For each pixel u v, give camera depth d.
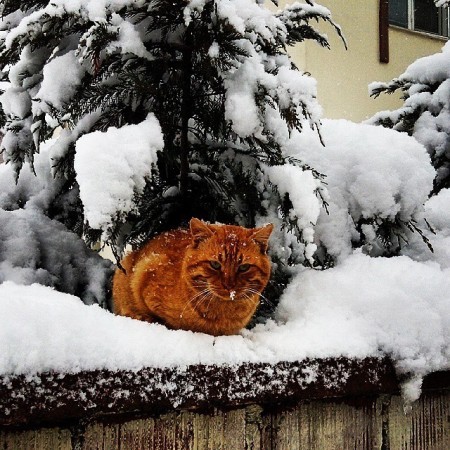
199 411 1.75
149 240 2.38
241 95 2.14
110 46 2.05
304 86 2.14
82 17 2.08
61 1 2.06
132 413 1.64
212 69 2.20
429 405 2.29
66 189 2.67
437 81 4.16
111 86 2.21
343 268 2.41
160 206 2.44
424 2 7.77
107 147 1.88
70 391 1.40
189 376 1.58
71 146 2.36
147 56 2.13
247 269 2.05
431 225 2.97
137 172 1.91
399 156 2.62
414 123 4.01
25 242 2.49
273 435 1.91
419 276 2.25
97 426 1.59
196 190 2.53
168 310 2.01
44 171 2.73
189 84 2.33
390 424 2.18
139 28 2.27
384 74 7.24
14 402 1.33
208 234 2.04
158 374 1.53
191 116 2.42
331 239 2.54
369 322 2.05
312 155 2.65
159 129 2.05
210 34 2.17
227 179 2.48
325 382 1.83
